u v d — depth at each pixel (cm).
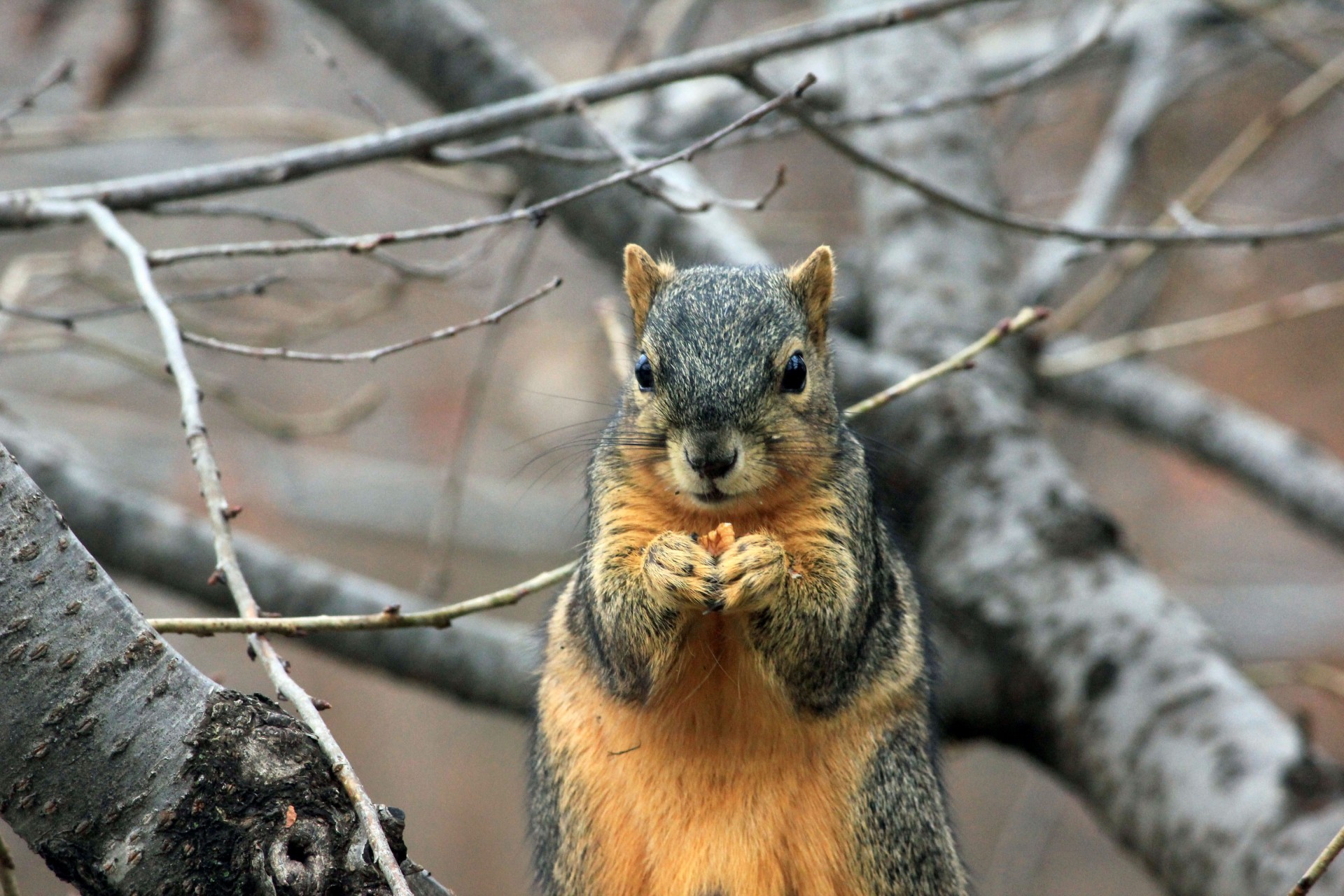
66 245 1938
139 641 509
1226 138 2097
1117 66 1775
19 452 1148
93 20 1628
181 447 2073
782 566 678
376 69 1959
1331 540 1403
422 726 2308
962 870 795
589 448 859
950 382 1241
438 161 865
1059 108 2066
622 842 718
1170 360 2169
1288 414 2202
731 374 704
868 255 1452
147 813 495
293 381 2216
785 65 1681
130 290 1230
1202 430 1484
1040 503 1173
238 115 1416
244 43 1464
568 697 752
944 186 1421
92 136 1327
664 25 1658
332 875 494
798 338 736
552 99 852
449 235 707
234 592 594
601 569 716
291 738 514
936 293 1345
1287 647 2022
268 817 499
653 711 711
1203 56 1736
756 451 698
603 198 1328
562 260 1908
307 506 2073
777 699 696
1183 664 1041
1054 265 1407
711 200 820
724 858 703
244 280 1595
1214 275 1769
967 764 2270
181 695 509
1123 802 1002
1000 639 1109
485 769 2297
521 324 1852
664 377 716
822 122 897
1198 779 962
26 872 1819
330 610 1145
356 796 500
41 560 504
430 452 2155
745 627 684
